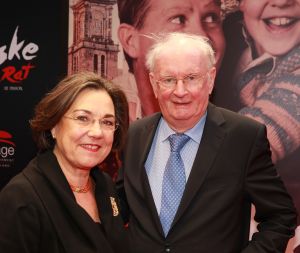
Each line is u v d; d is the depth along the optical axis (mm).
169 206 2023
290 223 2014
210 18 3586
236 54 3555
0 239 1467
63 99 1616
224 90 3568
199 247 1937
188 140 2105
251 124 2074
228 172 1999
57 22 3822
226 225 1965
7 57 3877
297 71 3457
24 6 3855
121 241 1782
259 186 1989
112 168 3188
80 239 1582
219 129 2072
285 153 3484
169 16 3635
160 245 1972
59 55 3822
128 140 2244
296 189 3469
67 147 1643
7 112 3885
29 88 3861
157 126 2221
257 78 3520
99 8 3752
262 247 1966
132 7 3703
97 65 3764
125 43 3727
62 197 1581
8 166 3891
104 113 1654
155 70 2053
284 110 3480
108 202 1811
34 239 1508
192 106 2020
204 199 1978
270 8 3492
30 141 3861
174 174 2061
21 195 1522
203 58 2004
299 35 3455
